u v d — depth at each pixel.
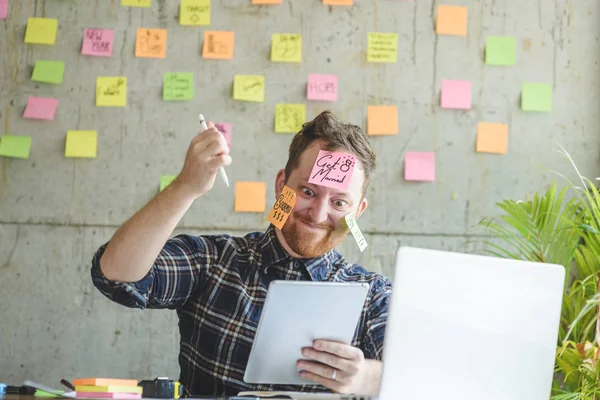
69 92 3.13
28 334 3.03
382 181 3.15
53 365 3.02
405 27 3.21
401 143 3.17
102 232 3.09
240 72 3.16
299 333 1.68
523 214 2.90
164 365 3.05
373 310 2.18
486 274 1.69
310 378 1.75
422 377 1.66
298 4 3.20
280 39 3.17
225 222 3.11
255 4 3.19
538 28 3.24
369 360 1.77
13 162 3.10
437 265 1.66
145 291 1.92
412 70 3.20
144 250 1.80
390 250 3.12
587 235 2.89
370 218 3.14
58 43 3.15
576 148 3.21
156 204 1.79
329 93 3.15
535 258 2.91
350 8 3.20
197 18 3.17
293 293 1.61
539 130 3.21
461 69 3.21
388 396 1.64
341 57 3.18
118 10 3.17
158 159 3.12
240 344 2.10
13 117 3.12
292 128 3.14
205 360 2.10
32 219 3.08
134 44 3.16
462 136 3.18
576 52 3.24
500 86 3.21
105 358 3.04
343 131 2.10
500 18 3.23
